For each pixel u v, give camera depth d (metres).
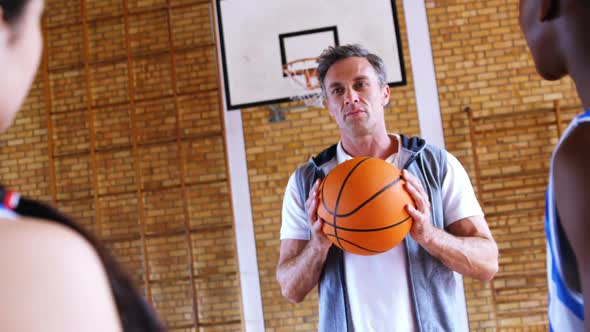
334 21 4.33
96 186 4.84
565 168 0.50
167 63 4.93
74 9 5.09
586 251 0.48
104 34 5.05
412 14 4.72
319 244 1.58
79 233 0.31
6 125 0.31
